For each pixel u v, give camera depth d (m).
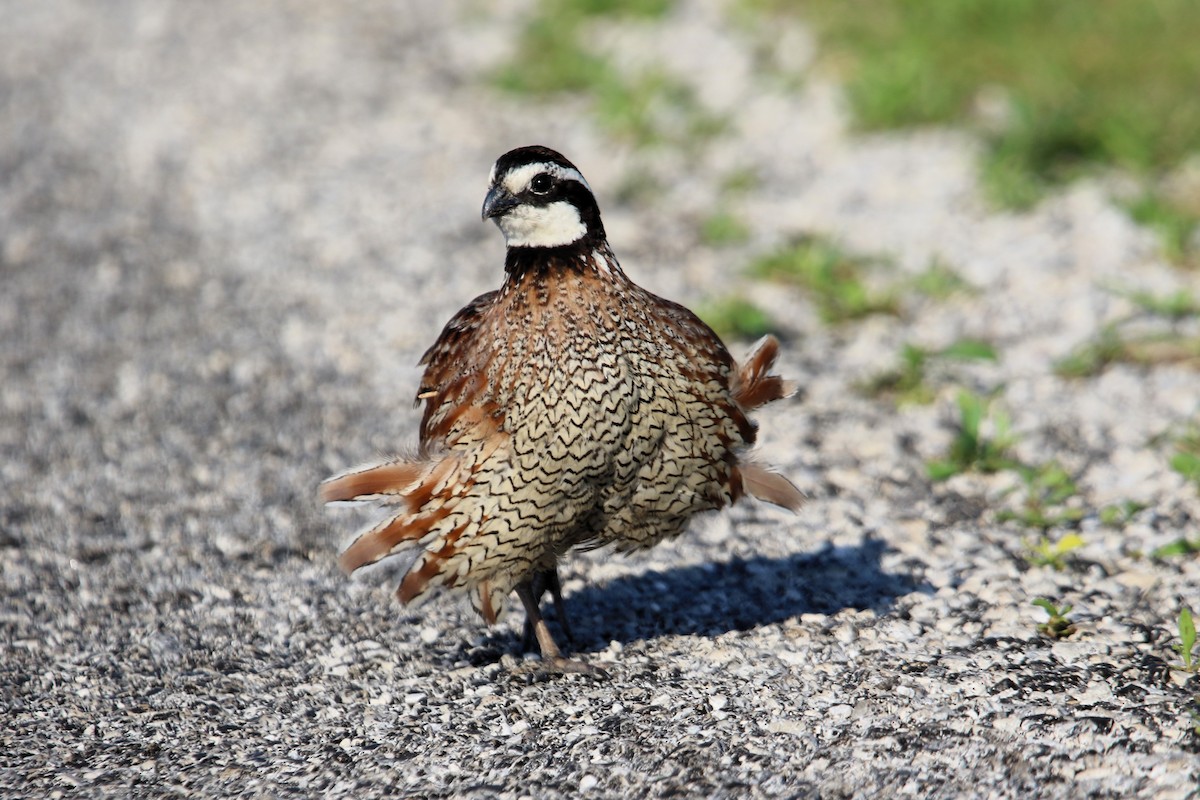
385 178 24.94
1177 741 10.07
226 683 11.90
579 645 12.38
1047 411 16.28
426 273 21.30
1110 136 22.59
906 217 21.80
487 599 11.16
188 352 19.12
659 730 10.79
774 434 16.20
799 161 24.22
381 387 17.98
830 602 12.72
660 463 10.87
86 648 12.44
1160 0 26.81
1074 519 13.93
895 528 14.08
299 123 27.72
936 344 18.19
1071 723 10.39
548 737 10.83
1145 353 17.36
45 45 33.59
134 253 22.39
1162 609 12.20
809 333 18.92
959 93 25.08
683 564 13.65
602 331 10.48
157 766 10.66
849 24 28.47
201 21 34.81
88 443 16.72
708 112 26.31
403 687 11.78
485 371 10.73
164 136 27.28
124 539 14.48
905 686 11.16
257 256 22.16
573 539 11.23
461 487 10.66
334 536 14.49
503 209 10.41
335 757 10.72
